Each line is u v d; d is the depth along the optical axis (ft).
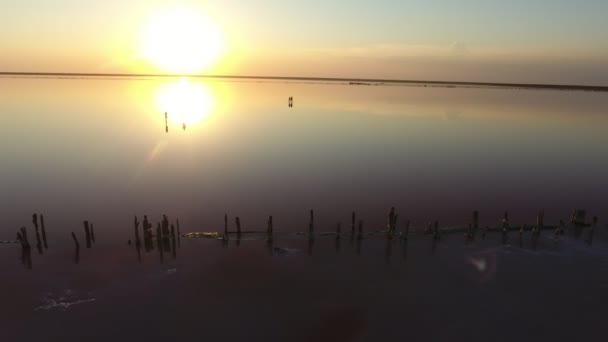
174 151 201.05
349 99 475.31
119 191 146.10
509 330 76.02
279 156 194.90
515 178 163.02
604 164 181.27
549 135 242.58
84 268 96.53
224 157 192.24
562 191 148.05
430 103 430.61
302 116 319.06
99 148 202.59
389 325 77.61
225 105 391.65
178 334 74.69
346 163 183.32
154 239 112.68
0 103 347.36
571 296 86.22
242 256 103.45
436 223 115.75
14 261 99.25
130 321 77.92
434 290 88.74
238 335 74.69
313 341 73.51
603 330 75.97
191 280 91.97
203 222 123.24
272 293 87.40
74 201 136.56
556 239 113.09
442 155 196.34
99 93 477.77
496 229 118.62
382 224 122.93
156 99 430.20
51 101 374.02
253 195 144.36
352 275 94.73
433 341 73.31
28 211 127.95
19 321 77.25
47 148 199.41
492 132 252.62
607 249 107.14
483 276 94.17
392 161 186.91
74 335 73.97
